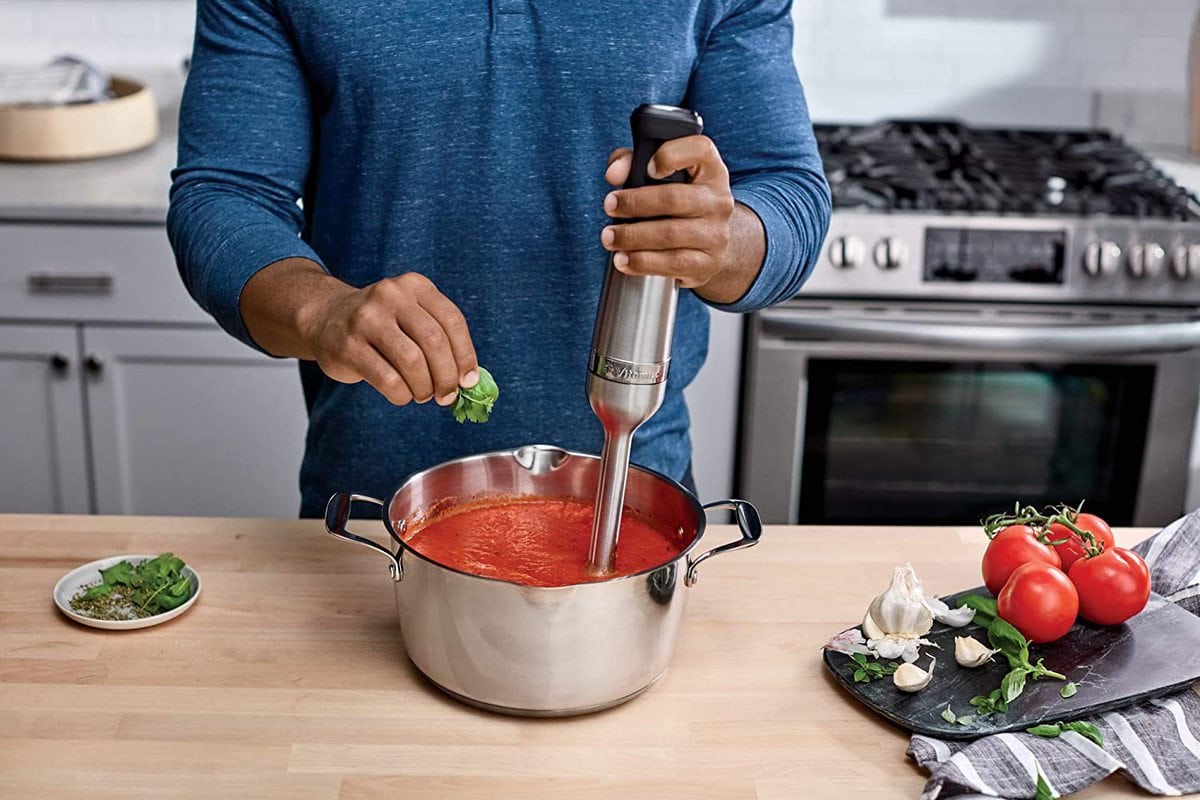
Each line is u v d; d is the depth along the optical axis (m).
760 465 2.41
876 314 2.31
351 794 0.95
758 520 1.08
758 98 1.32
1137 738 1.01
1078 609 1.13
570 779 0.97
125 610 1.16
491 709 1.04
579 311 1.38
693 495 1.12
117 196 2.27
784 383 2.35
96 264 2.28
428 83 1.29
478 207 1.34
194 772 0.97
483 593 0.97
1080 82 2.87
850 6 2.82
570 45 1.29
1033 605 1.08
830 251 2.28
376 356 0.98
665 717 1.05
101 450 2.40
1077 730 1.00
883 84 2.88
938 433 2.41
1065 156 2.65
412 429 1.40
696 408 2.41
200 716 1.03
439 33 1.28
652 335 0.95
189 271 1.19
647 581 0.99
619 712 1.05
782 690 1.09
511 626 0.98
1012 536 1.17
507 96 1.30
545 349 1.39
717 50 1.36
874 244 2.28
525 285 1.37
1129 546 1.34
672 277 0.93
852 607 1.21
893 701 1.05
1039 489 2.46
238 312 1.12
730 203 0.92
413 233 1.34
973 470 2.44
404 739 1.01
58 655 1.10
